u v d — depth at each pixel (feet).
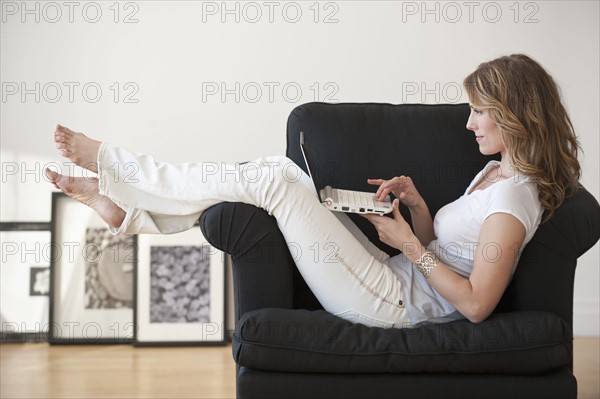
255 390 7.23
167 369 12.36
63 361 12.91
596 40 14.19
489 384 7.24
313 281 8.01
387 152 9.68
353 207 8.01
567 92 14.23
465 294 7.45
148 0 14.14
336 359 7.21
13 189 14.19
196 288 14.06
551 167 7.98
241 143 14.20
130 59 14.14
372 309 7.92
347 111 9.87
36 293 14.26
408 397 7.23
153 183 8.00
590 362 12.60
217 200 8.02
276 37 14.14
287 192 7.85
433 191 9.60
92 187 8.47
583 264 14.46
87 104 14.14
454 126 9.79
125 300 14.16
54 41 14.12
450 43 14.15
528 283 8.01
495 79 8.13
